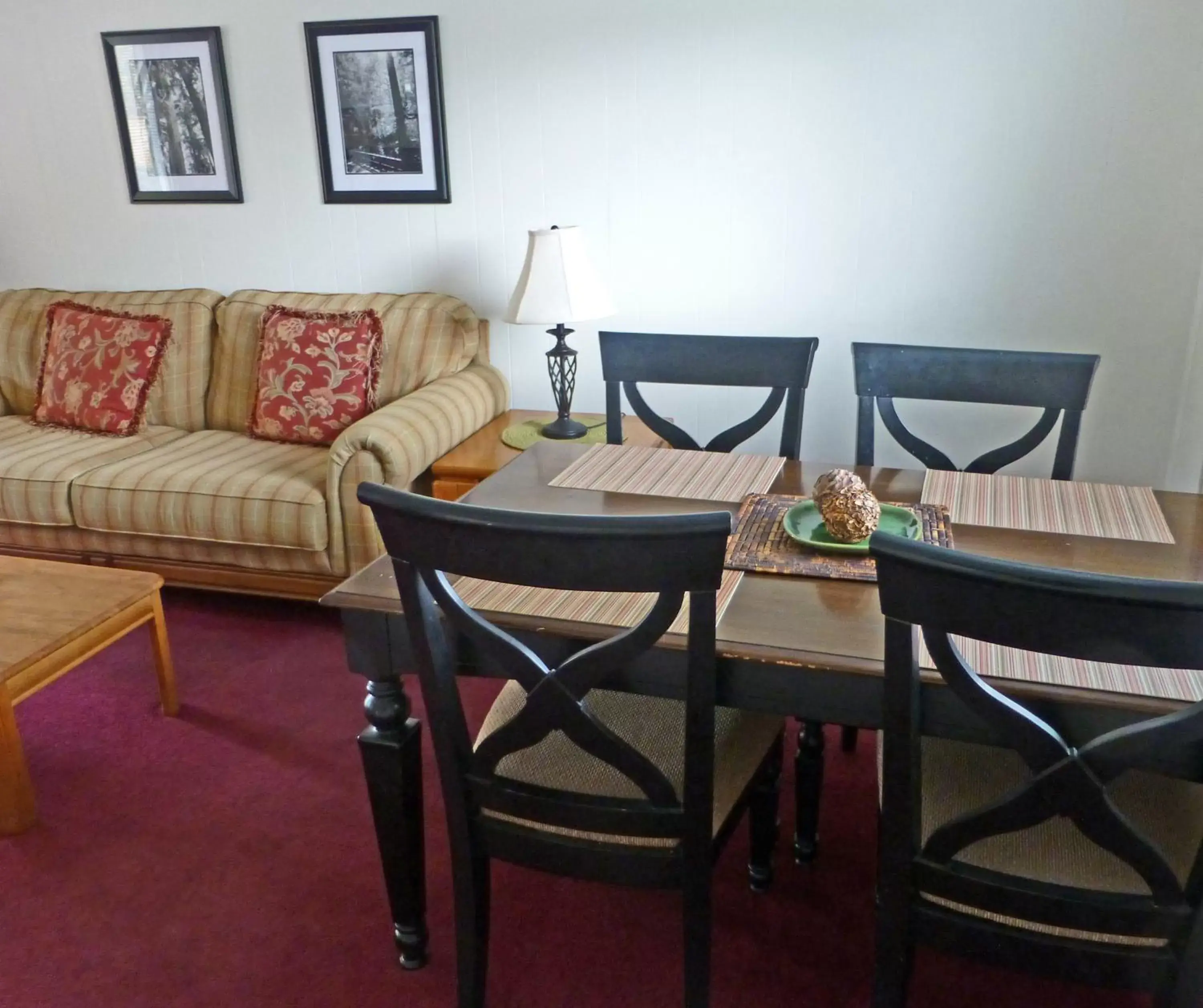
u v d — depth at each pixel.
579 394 3.25
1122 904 1.13
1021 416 2.85
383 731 1.48
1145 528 1.59
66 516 2.80
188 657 2.63
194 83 3.27
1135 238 2.64
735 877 1.84
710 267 3.00
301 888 1.82
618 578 1.09
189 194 3.42
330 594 1.42
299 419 3.00
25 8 3.37
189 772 2.15
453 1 2.97
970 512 1.67
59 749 2.24
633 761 1.25
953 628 0.99
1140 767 1.11
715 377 2.24
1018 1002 1.56
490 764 1.33
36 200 3.60
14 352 3.44
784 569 1.44
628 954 1.67
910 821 1.17
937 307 2.85
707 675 1.16
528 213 3.11
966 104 2.65
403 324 3.09
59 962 1.67
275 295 3.29
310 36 3.10
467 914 1.44
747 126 2.84
